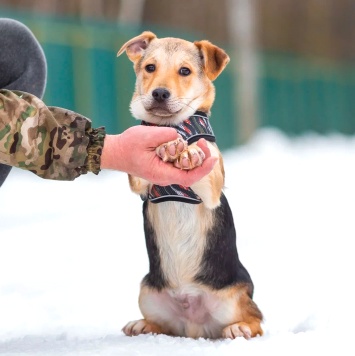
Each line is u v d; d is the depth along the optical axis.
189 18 47.72
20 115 5.89
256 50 46.59
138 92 7.59
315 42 56.81
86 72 32.28
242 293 7.30
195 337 7.50
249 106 40.16
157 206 7.20
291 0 55.72
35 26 30.70
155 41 7.73
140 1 43.72
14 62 7.54
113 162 6.09
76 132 6.07
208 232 7.13
